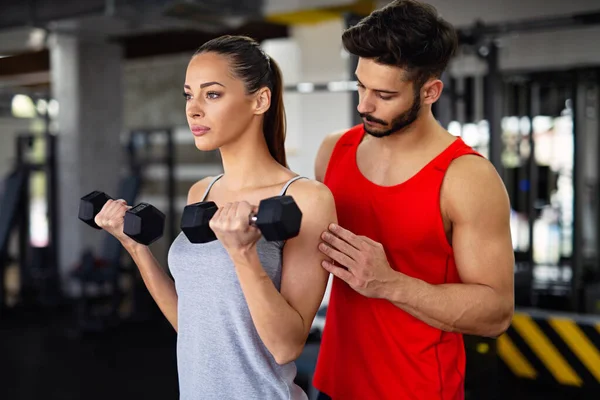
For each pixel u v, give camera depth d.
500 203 1.30
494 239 1.30
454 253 1.33
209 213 1.06
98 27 5.74
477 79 5.69
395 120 1.28
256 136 1.28
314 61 6.89
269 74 1.29
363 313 1.40
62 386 4.11
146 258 1.42
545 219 6.06
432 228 1.32
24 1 5.32
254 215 1.02
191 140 8.30
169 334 5.45
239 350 1.22
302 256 1.21
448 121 4.06
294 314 1.16
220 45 1.24
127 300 6.85
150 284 1.43
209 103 1.22
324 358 1.53
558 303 5.14
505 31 3.84
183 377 1.29
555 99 5.97
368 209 1.38
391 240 1.36
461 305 1.26
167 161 6.17
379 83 1.25
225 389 1.23
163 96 8.50
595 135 6.61
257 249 1.20
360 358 1.42
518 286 4.80
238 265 1.09
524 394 3.88
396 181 1.36
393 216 1.35
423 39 1.22
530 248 5.04
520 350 4.04
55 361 4.67
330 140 1.60
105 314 5.95
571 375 3.87
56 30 5.79
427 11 1.24
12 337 5.36
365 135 1.48
